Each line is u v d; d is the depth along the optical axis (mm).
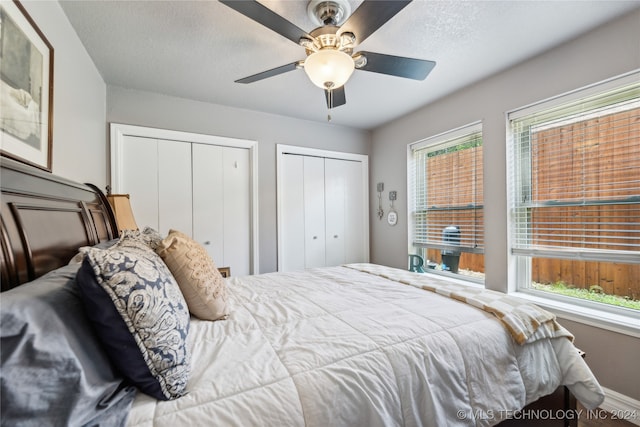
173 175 2672
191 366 805
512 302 1334
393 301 1410
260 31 1723
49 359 545
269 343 961
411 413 860
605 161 1780
